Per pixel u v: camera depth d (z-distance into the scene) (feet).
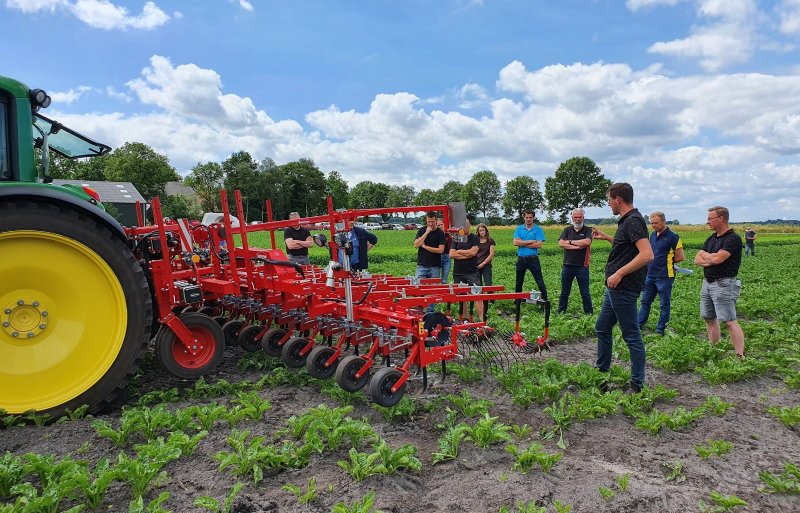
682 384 21.25
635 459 14.12
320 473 12.56
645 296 30.07
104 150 23.70
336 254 20.21
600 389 19.61
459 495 11.73
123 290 15.64
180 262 21.31
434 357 17.37
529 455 12.79
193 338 18.34
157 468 11.51
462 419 16.34
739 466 13.82
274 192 297.12
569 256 34.27
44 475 11.41
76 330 15.44
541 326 29.55
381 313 17.62
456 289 22.24
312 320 20.25
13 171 15.03
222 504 10.94
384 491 11.80
